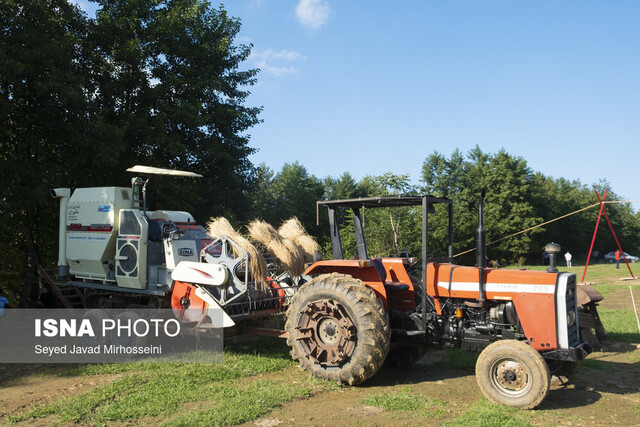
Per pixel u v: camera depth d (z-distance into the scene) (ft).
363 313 19.02
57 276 32.45
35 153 43.75
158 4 58.03
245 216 63.98
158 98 54.03
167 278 26.81
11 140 43.42
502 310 18.71
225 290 23.47
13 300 47.26
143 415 16.22
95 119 44.47
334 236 22.63
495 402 17.11
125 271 28.14
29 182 39.45
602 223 188.34
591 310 25.88
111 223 29.04
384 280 20.88
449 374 21.56
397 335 20.52
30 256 43.19
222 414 15.80
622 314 36.14
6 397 18.98
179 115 53.98
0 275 45.39
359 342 18.98
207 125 60.49
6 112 38.60
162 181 50.55
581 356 17.26
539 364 16.51
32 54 38.24
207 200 58.75
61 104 40.83
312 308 20.43
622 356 24.32
